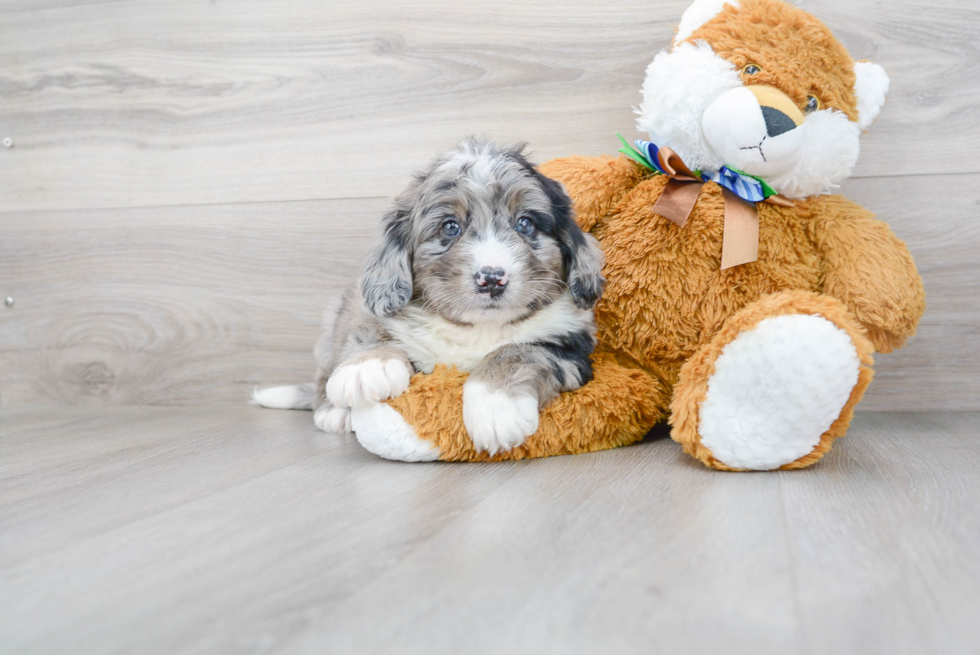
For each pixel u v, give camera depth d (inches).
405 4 99.6
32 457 76.1
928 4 87.1
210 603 37.9
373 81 101.7
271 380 108.5
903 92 88.4
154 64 108.1
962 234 88.6
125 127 109.8
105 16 108.9
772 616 35.0
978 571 39.9
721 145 70.6
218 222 108.1
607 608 36.2
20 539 49.0
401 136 101.5
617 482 59.4
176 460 72.8
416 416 66.6
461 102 99.3
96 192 111.7
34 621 36.5
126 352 112.9
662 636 33.4
